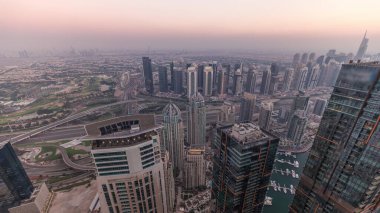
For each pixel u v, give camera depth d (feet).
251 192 478.18
